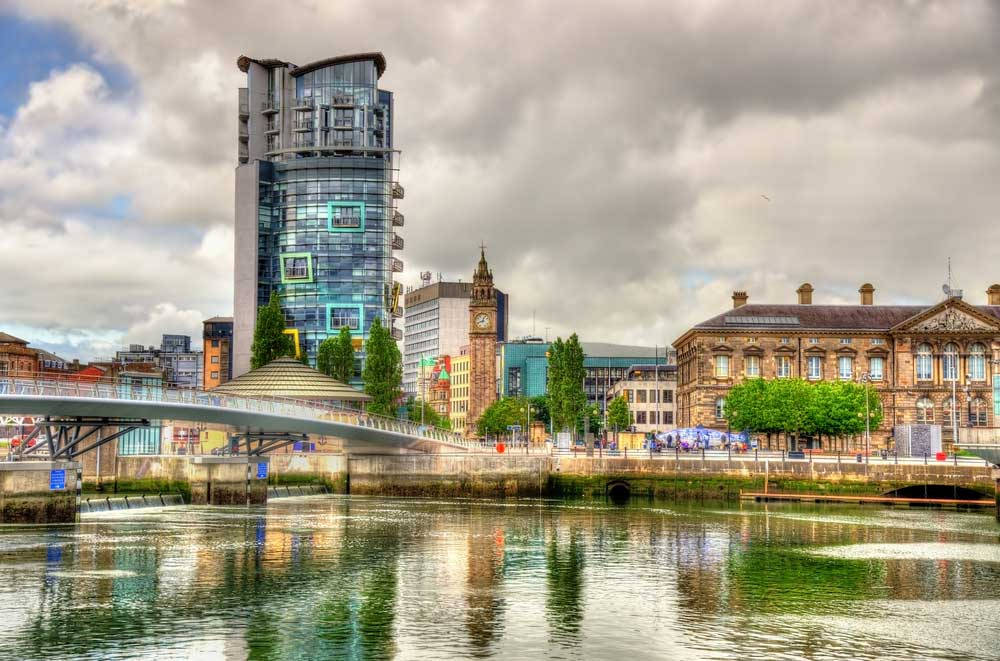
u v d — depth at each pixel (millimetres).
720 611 50250
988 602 52906
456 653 42125
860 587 56719
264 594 53562
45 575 58219
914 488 113562
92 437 116125
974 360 169625
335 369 173000
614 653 42344
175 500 106188
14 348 192625
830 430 145375
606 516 93375
